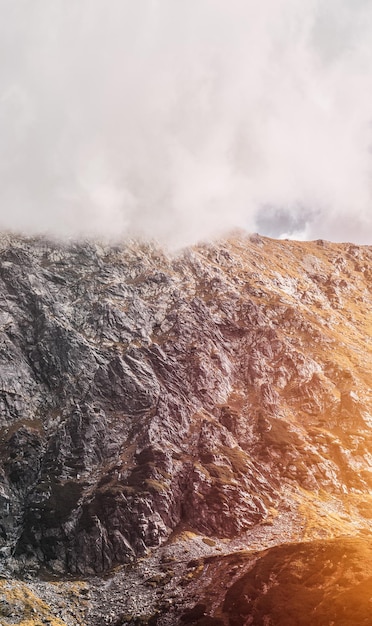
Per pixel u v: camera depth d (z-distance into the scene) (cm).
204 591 16275
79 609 16888
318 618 13450
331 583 14700
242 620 14512
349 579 14575
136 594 17125
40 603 16925
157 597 16712
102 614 16488
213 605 15488
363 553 15712
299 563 16125
